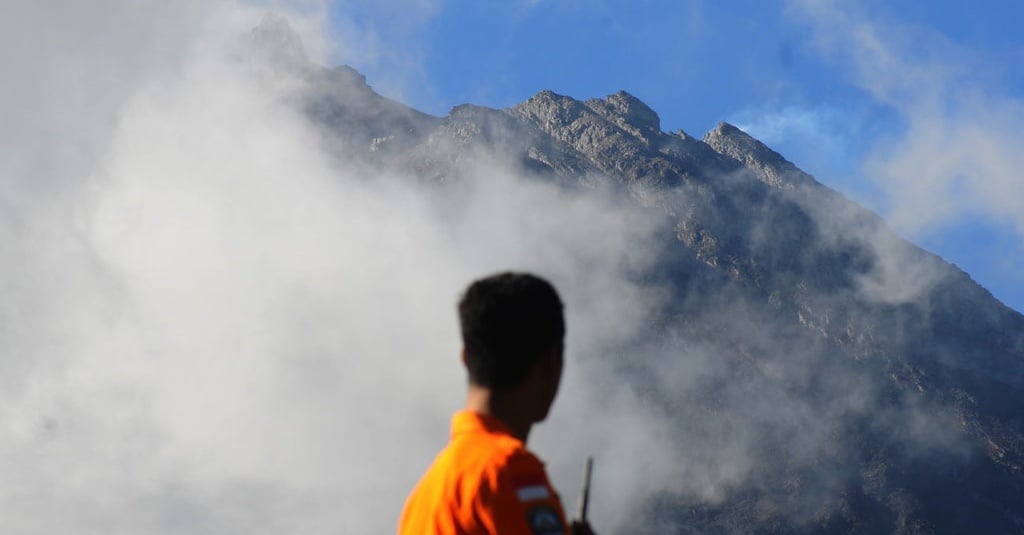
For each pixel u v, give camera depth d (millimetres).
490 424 3531
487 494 3250
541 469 3375
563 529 3264
